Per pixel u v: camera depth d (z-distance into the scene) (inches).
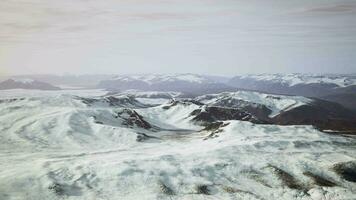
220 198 2190.0
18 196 2003.0
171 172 2556.6
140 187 2276.1
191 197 2172.7
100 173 2438.5
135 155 3196.4
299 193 2338.8
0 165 2711.6
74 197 2069.4
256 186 2459.4
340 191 2359.7
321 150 3565.5
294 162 2933.1
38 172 2374.5
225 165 2785.4
